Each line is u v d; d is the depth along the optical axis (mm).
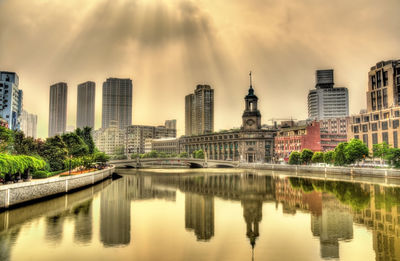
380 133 162375
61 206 69312
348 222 55594
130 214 62875
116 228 51875
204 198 83875
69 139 121125
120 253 40344
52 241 44594
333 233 49062
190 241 45594
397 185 100375
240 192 94750
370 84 198000
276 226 53719
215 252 41156
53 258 38344
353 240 45562
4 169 63344
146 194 90938
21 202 65438
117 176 158625
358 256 39500
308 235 48375
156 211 66312
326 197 81312
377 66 196000
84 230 50344
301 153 173750
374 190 90688
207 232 50156
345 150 132750
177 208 69750
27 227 51438
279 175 154875
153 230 51031
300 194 87812
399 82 180375
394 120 154625
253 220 58156
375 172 118812
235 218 59875
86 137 158375
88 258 38594
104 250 41312
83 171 125688
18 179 74812
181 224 55094
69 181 88750
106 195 87875
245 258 39188
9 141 85438
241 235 48656
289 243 44531
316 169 152250
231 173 175625
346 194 85125
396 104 179375
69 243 43812
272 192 93438
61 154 113125
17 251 40500
